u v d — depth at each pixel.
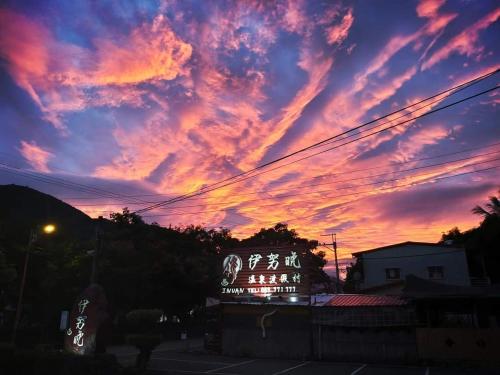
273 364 21.00
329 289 50.50
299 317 23.64
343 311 22.70
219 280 26.00
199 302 43.84
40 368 15.71
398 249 39.06
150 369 18.36
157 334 17.62
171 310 42.34
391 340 21.59
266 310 24.39
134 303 35.75
